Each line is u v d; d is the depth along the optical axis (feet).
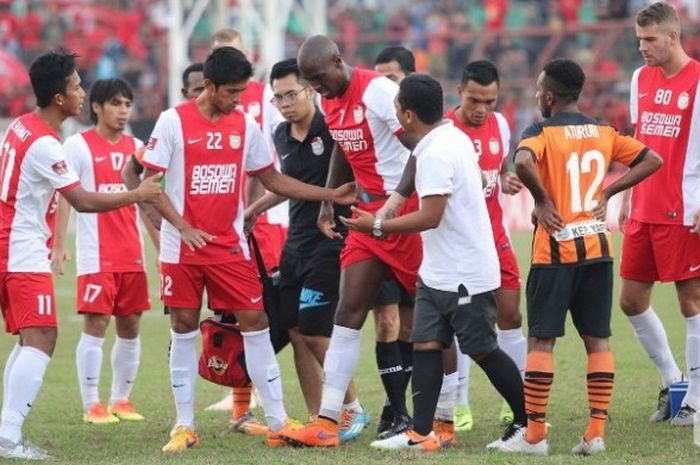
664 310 178.91
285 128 105.60
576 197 88.79
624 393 119.14
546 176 88.74
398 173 97.76
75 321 189.16
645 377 128.26
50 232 95.71
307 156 104.17
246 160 97.81
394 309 100.83
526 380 89.56
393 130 95.81
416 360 91.09
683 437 96.94
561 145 88.38
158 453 95.50
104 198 92.17
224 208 96.37
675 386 104.47
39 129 92.63
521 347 107.24
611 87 353.31
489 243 89.97
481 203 89.97
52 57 92.94
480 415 112.47
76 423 113.50
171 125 94.43
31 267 93.09
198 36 383.04
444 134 88.74
